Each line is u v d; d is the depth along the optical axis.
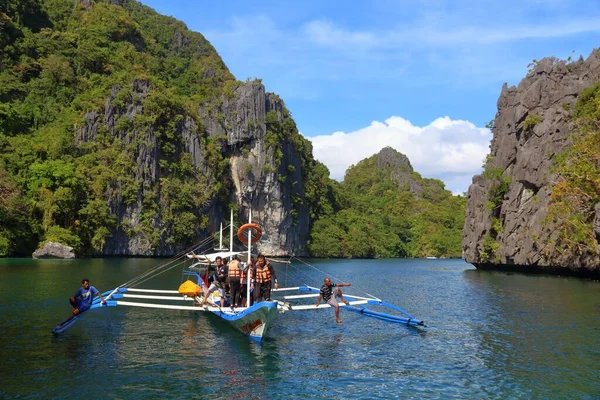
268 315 17.89
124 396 12.75
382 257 155.00
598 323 22.97
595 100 52.50
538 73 68.19
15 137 94.44
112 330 20.48
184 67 155.75
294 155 137.88
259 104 127.25
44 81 112.44
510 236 62.62
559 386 14.00
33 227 76.94
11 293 30.41
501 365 16.00
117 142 98.88
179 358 16.34
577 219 50.12
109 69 122.94
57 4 140.38
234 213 117.31
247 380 14.25
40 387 13.26
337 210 169.12
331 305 22.16
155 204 97.88
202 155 111.50
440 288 41.28
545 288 39.81
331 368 15.56
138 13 182.25
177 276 45.41
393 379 14.55
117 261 73.19
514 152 67.81
